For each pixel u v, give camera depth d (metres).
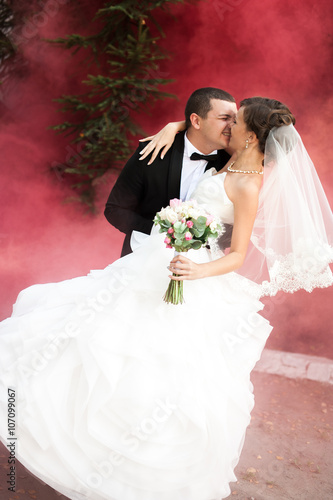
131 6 6.40
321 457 3.41
